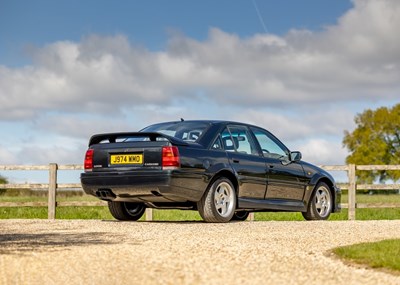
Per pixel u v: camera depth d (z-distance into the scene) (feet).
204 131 34.73
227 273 16.96
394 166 47.96
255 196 36.11
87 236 26.53
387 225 33.37
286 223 34.27
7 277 16.49
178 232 28.45
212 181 34.01
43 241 24.58
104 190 34.14
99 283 15.64
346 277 16.53
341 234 27.81
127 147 33.45
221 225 32.40
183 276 16.44
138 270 17.39
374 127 223.71
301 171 38.73
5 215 51.62
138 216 37.81
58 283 15.70
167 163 32.19
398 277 16.56
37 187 48.16
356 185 48.60
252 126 37.68
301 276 16.65
